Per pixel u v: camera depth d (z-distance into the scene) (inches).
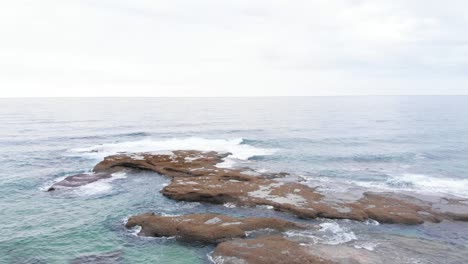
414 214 901.8
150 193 1123.9
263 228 797.2
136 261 687.1
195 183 1137.4
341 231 805.2
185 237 771.4
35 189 1173.1
